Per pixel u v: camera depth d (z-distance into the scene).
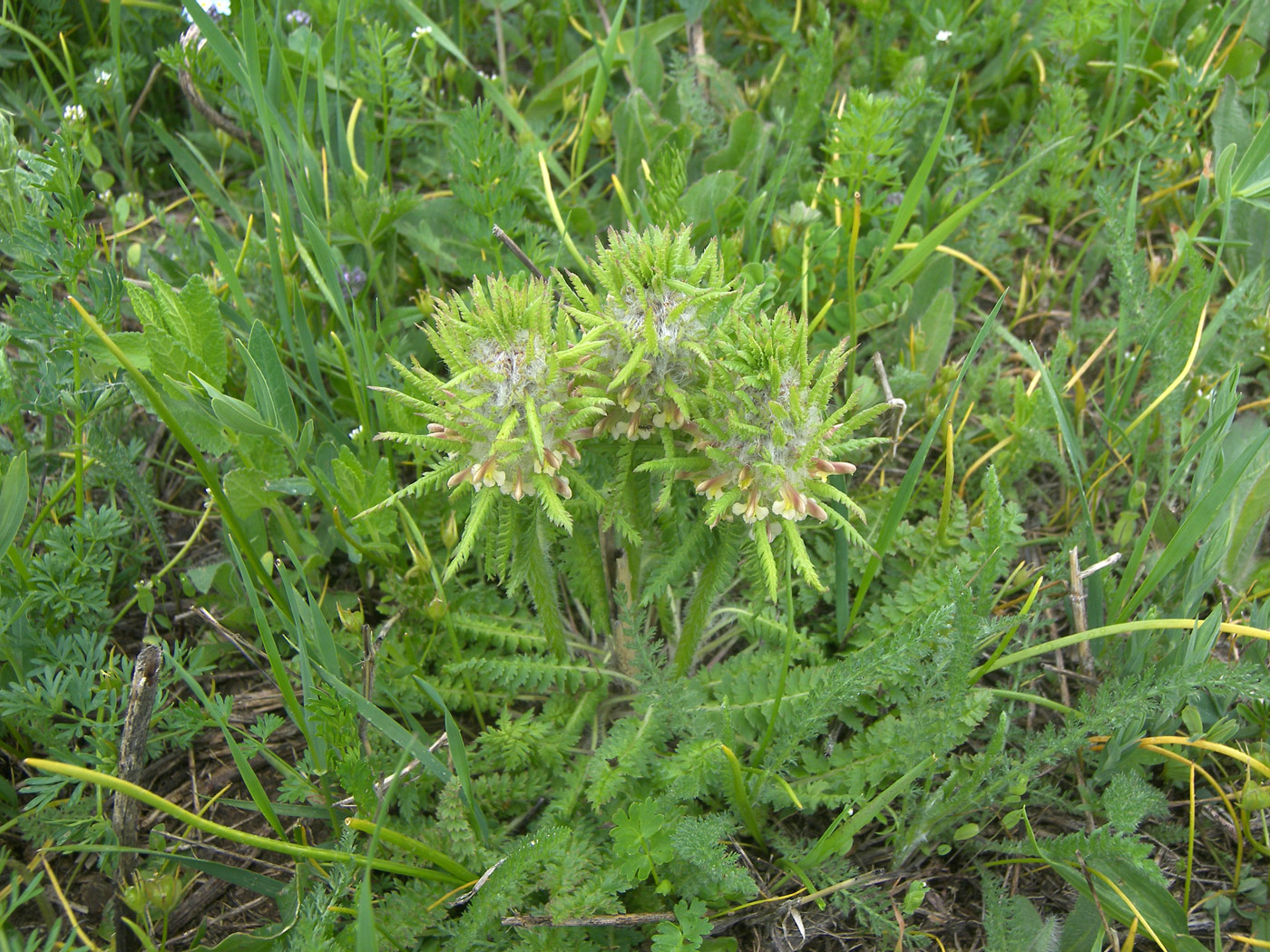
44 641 0.32
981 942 0.32
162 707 0.34
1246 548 0.38
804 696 0.33
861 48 0.54
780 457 0.25
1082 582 0.35
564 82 0.51
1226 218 0.41
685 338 0.25
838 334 0.43
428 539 0.38
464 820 0.30
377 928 0.29
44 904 0.29
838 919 0.32
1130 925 0.30
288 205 0.40
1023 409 0.40
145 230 0.48
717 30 0.55
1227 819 0.33
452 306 0.26
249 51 0.37
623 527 0.28
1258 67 0.52
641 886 0.31
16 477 0.29
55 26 0.50
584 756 0.34
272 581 0.35
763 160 0.47
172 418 0.29
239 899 0.32
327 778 0.31
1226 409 0.35
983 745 0.35
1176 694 0.30
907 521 0.39
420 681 0.30
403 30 0.51
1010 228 0.49
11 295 0.44
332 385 0.42
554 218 0.43
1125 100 0.49
